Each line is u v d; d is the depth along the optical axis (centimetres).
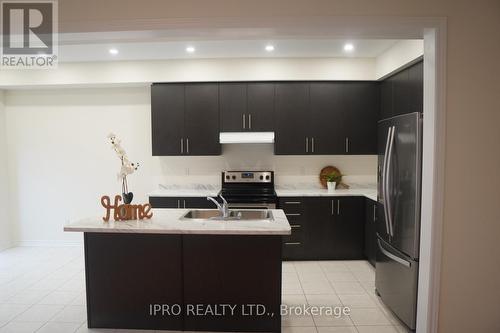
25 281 341
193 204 403
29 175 459
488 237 200
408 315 237
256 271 243
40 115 453
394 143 258
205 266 244
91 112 451
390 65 361
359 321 260
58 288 323
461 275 201
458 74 195
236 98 409
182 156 454
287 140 411
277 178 450
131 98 448
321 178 446
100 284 247
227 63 404
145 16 199
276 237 241
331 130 411
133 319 249
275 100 409
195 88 409
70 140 455
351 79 406
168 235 243
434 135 197
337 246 400
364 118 410
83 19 200
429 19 192
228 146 450
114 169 456
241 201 395
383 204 279
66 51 364
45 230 462
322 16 194
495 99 196
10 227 458
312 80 407
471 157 197
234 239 242
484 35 194
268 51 376
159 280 246
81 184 459
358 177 451
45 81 411
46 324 257
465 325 203
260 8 196
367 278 346
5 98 453
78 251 440
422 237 211
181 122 411
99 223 239
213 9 197
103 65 407
